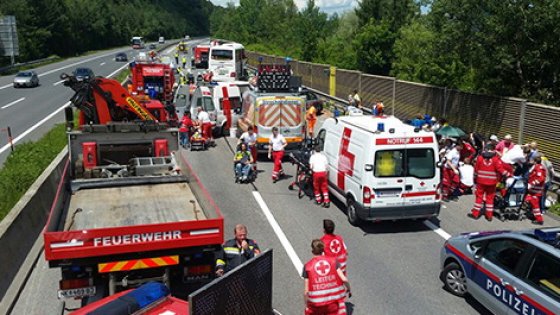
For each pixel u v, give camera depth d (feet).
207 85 85.46
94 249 22.41
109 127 36.45
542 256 21.80
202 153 66.74
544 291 21.13
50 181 44.37
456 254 27.27
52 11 299.99
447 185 46.44
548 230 23.20
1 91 137.49
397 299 27.40
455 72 86.79
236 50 138.31
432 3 63.26
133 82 94.07
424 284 29.25
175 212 27.89
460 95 63.46
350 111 79.61
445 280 28.25
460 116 63.36
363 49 125.90
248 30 312.29
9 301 26.45
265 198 46.52
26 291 27.91
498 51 57.77
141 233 23.00
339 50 159.74
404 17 127.75
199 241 23.90
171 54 290.76
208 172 56.49
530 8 54.65
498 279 23.67
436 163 36.96
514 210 41.04
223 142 74.18
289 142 61.67
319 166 43.09
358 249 34.40
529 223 40.19
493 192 40.40
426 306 26.68
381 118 41.09
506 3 54.90
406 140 36.32
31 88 144.46
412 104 76.38
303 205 44.39
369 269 31.22
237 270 17.54
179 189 32.48
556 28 53.26
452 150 46.01
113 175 35.40
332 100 108.88
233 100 79.51
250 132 53.78
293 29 231.30
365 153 36.55
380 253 33.73
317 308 21.80
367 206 36.45
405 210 36.91
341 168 40.86
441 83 88.07
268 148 61.26
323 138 45.96
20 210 34.27
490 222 40.34
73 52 323.57
